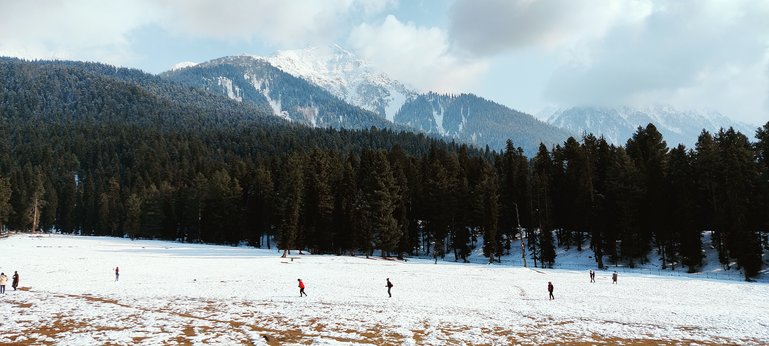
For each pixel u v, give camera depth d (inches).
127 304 1037.8
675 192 2586.1
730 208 2322.8
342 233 3026.6
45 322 805.2
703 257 2434.8
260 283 1549.0
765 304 1298.0
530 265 2817.4
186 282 1525.6
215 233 3988.7
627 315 1059.3
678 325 936.9
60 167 7327.8
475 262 3019.2
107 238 4414.4
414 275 1948.8
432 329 839.7
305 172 3452.3
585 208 2812.5
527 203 3329.2
